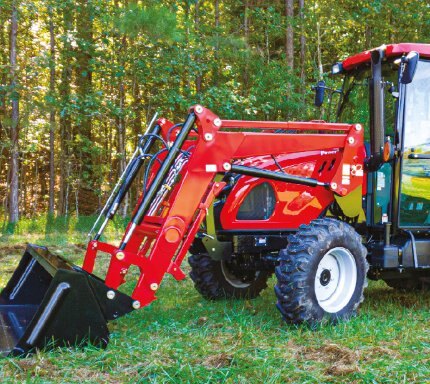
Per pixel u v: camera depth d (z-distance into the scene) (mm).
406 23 14883
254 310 4852
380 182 4801
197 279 5363
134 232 4395
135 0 12016
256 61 13234
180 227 4070
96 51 12469
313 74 13961
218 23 13930
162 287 6020
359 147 4648
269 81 12961
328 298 4375
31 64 12742
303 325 4176
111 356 3465
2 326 3930
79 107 11516
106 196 16734
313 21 13984
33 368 3301
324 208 4836
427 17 14422
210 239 4656
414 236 4863
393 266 4590
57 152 17875
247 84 13891
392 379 3146
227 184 4766
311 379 3133
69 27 12805
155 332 4141
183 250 4109
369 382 3088
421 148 4742
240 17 15312
